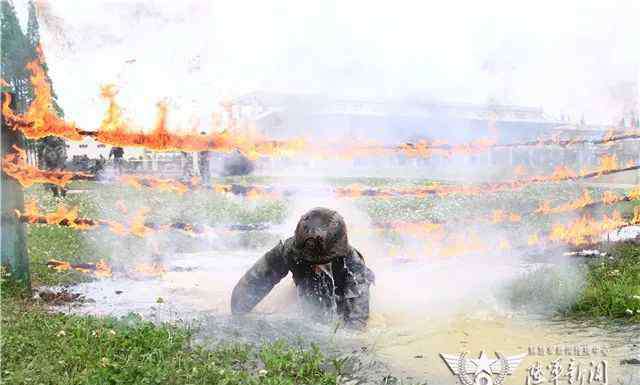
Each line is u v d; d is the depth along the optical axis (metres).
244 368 7.05
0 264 10.64
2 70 11.82
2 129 10.75
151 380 6.34
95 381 6.23
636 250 13.95
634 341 8.23
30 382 6.28
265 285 9.37
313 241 8.76
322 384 6.55
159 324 8.80
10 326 7.98
